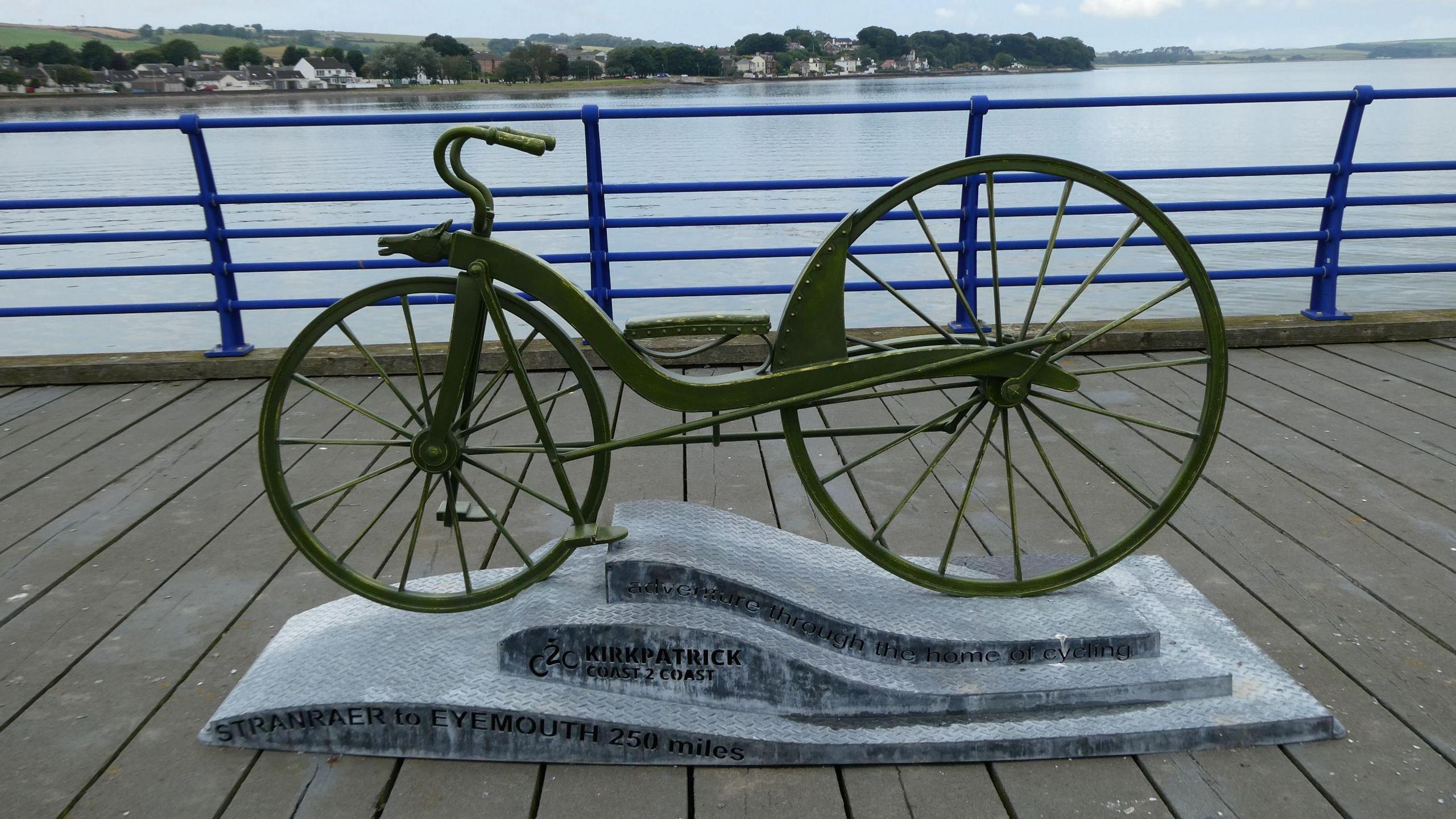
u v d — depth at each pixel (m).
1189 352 4.89
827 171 13.80
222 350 4.83
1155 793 2.02
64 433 4.11
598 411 2.26
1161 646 2.33
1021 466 3.62
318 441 2.27
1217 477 3.48
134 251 14.18
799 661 2.15
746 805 2.00
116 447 3.95
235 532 3.22
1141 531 2.43
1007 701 2.19
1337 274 5.02
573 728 2.11
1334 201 4.90
